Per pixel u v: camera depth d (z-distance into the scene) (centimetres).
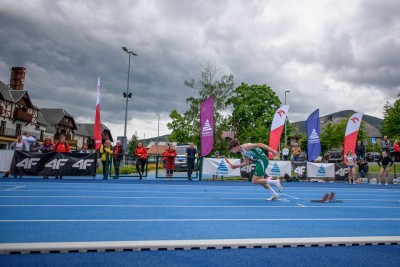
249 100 3809
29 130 4566
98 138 1717
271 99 3828
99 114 1709
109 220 547
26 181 1237
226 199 878
